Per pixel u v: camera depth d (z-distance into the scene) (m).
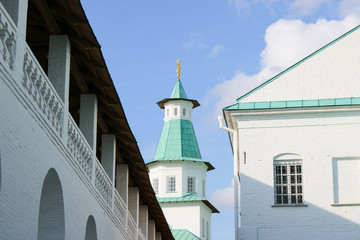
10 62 12.98
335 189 29.94
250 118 31.06
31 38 18.27
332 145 30.31
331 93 30.94
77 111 23.06
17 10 13.33
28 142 14.09
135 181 29.17
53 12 16.42
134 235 28.89
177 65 61.38
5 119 12.67
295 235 29.62
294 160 30.50
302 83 31.20
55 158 16.17
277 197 30.25
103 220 22.12
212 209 60.53
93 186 20.45
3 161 12.65
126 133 23.75
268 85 31.38
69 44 17.52
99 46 17.52
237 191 31.27
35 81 14.38
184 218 57.28
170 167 58.53
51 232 17.05
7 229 13.00
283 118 30.86
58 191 16.86
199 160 58.91
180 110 60.31
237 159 31.97
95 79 19.77
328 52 31.41
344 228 29.44
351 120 30.42
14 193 13.30
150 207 33.41
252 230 29.88
